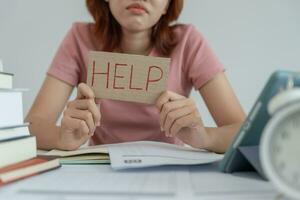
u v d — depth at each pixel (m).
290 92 0.29
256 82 1.47
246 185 0.38
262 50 1.46
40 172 0.46
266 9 1.44
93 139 0.96
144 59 0.59
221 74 0.92
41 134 0.76
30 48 1.50
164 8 0.84
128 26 0.80
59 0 1.48
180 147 0.65
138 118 0.92
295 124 0.29
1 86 0.46
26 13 1.48
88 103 0.64
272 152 0.29
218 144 0.66
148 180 0.41
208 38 1.47
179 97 0.64
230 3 1.45
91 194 0.34
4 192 0.35
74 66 0.94
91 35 0.96
